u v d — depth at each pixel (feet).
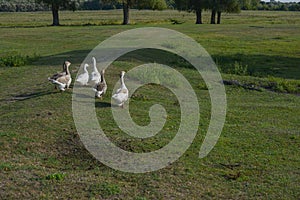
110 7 469.98
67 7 205.16
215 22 231.30
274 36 148.66
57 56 88.22
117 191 29.09
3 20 256.52
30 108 46.75
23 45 112.78
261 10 474.49
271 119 49.16
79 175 31.40
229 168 34.06
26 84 60.64
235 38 139.85
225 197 29.22
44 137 37.93
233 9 217.56
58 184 29.73
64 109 45.60
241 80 71.51
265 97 61.41
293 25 196.03
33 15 341.00
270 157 36.70
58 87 53.01
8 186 29.09
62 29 168.35
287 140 41.32
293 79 76.54
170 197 28.76
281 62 93.81
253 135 42.47
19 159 33.73
